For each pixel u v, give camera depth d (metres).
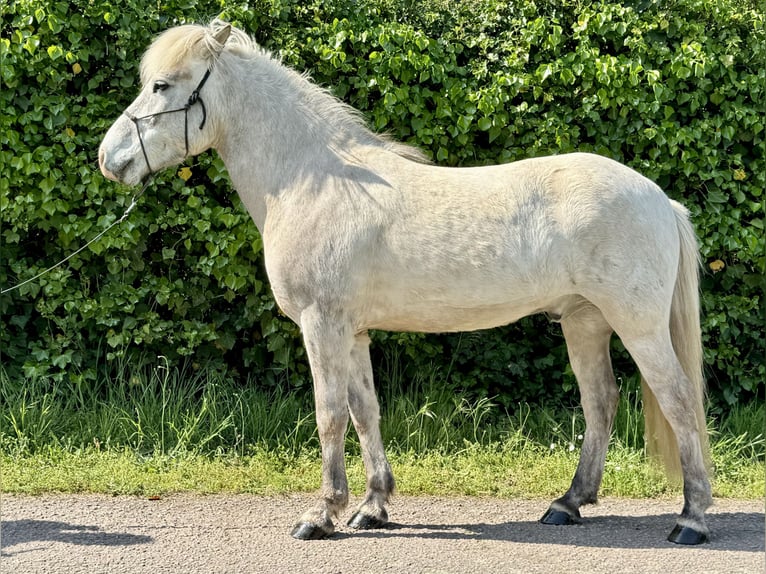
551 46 6.14
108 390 6.25
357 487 5.49
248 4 6.05
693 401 4.47
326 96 4.91
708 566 4.17
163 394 6.09
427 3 6.50
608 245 4.39
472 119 6.09
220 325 6.38
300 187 4.68
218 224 6.18
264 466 5.75
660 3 6.27
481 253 4.44
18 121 5.99
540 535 4.67
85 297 6.23
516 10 6.30
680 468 4.76
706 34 6.29
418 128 6.12
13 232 6.11
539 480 5.62
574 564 4.20
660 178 6.32
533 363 6.57
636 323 4.42
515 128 6.16
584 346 4.92
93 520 4.83
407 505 5.23
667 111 6.15
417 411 6.28
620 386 6.42
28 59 5.89
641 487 5.52
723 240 6.25
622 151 6.37
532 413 6.49
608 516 5.04
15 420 5.93
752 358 6.49
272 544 4.48
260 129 4.80
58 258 6.28
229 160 4.90
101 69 6.08
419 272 4.49
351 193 4.59
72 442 5.96
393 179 4.62
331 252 4.50
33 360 6.25
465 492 5.46
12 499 5.15
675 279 4.54
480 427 6.42
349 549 4.40
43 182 5.96
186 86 4.74
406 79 6.07
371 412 4.89
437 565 4.17
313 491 5.45
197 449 5.92
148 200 6.15
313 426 6.19
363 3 6.30
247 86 4.83
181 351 6.22
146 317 6.22
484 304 4.52
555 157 4.64
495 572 4.08
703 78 6.13
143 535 4.59
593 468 4.94
